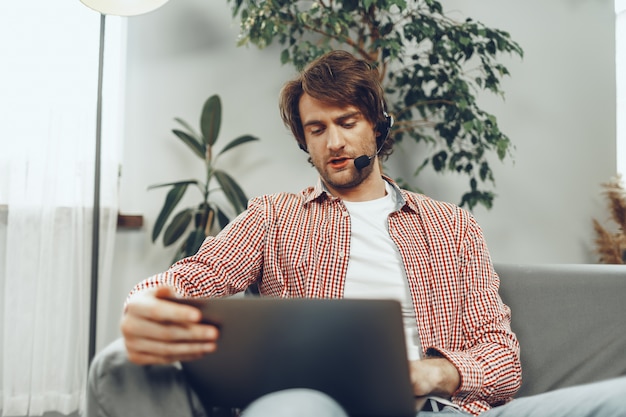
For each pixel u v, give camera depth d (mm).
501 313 935
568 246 2059
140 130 1808
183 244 1632
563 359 995
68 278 1592
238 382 564
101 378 567
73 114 1623
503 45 1603
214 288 892
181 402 575
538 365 1002
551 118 2059
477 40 1945
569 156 2068
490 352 843
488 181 1987
